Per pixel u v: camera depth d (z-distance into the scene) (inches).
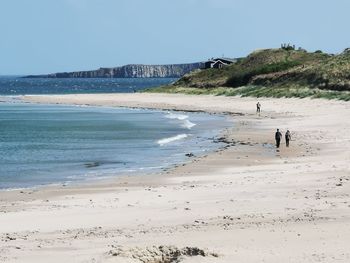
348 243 919.0
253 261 816.3
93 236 1053.8
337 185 1525.6
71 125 4264.3
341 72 6053.2
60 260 864.3
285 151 2448.3
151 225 1144.2
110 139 3314.5
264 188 1544.0
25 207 1413.6
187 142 3014.3
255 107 5462.6
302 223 1090.1
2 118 4995.1
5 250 944.9
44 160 2470.5
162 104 6599.4
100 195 1577.3
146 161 2374.5
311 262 807.1
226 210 1264.8
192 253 848.9
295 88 6294.3
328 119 3956.7
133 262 814.5
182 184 1713.8
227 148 2630.4
